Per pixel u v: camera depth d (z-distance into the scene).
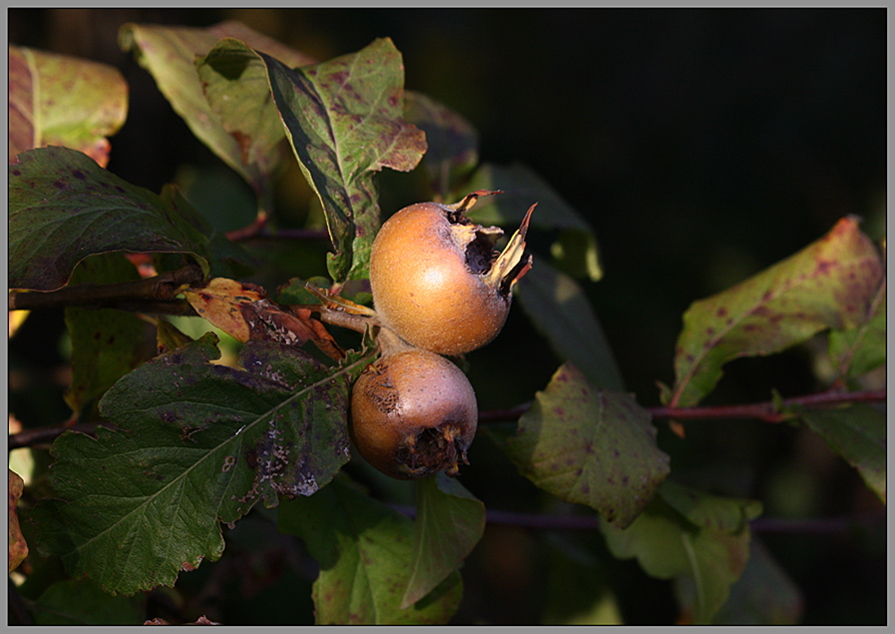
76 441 0.37
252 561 0.48
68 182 0.38
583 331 0.47
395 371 0.37
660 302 1.12
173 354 0.37
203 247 0.39
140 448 0.37
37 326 0.83
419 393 0.37
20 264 0.37
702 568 0.45
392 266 0.37
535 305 0.46
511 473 0.94
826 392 0.45
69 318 0.41
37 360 0.82
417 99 0.48
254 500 0.37
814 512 0.94
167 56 0.47
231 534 0.46
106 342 0.41
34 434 0.41
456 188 0.48
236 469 0.37
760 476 0.95
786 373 0.85
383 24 1.16
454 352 0.38
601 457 0.40
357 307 0.38
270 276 0.54
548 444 0.40
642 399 1.05
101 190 0.38
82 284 0.39
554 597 0.53
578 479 0.40
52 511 0.37
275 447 0.37
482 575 0.90
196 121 0.46
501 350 1.03
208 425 0.37
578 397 0.41
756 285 0.45
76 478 0.37
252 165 0.46
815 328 0.45
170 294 0.38
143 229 0.38
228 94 0.41
